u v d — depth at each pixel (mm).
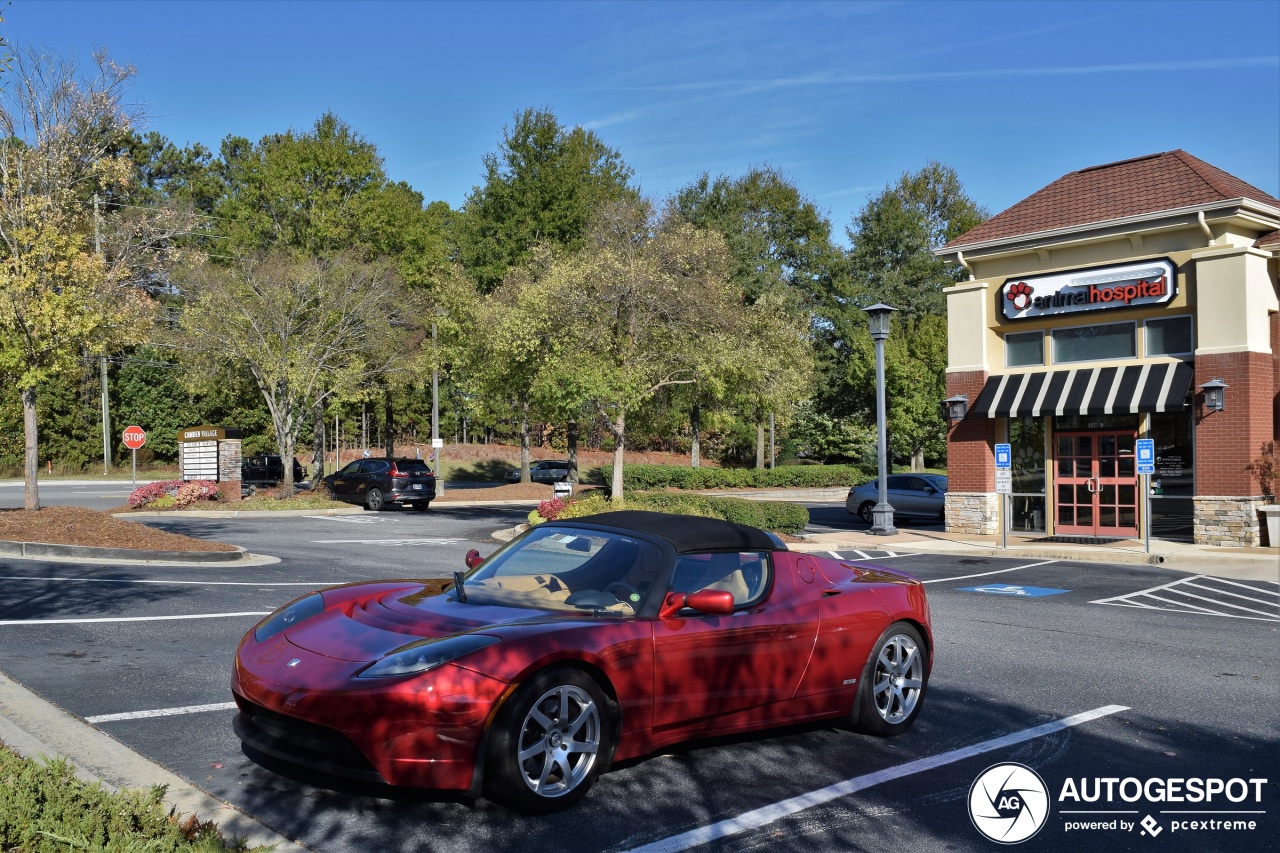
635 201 34906
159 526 22594
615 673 4859
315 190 41000
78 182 18641
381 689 4332
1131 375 19297
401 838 4270
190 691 6641
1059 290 20281
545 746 4629
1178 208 18484
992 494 21547
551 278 23578
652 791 5016
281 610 5559
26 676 6895
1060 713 6816
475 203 46938
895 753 5844
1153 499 19562
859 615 6055
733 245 54562
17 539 14078
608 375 21891
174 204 30484
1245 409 17969
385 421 56094
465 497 37219
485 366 27281
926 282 59531
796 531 21016
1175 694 7430
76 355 18078
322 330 34656
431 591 5789
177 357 41594
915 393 48406
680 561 5496
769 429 57719
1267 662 8727
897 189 66750
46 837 3357
